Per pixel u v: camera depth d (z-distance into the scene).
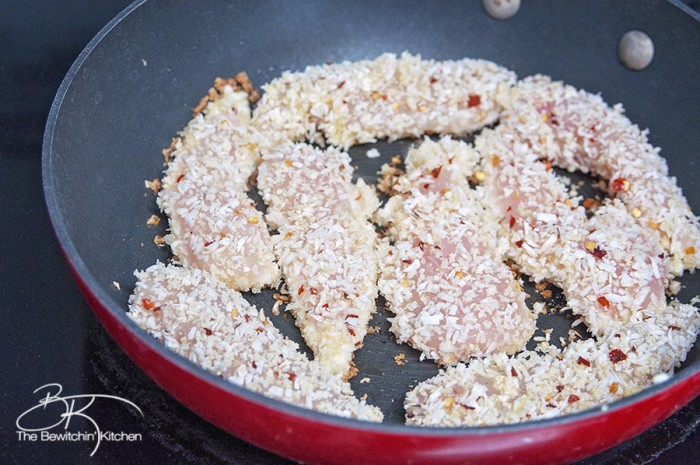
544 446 0.35
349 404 0.40
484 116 0.50
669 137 0.49
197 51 0.49
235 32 0.50
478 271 0.44
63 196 0.41
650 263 0.45
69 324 0.43
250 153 0.48
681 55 0.48
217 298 0.43
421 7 0.52
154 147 0.48
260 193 0.47
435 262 0.44
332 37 0.52
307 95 0.49
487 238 0.45
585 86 0.51
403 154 0.50
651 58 0.46
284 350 0.41
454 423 0.39
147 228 0.46
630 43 0.46
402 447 0.34
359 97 0.50
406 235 0.45
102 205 0.44
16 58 0.51
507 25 0.52
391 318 0.44
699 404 0.41
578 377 0.41
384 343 0.43
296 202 0.46
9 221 0.46
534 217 0.46
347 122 0.49
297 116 0.49
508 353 0.43
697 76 0.48
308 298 0.43
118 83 0.46
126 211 0.45
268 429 0.35
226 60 0.50
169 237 0.45
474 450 0.34
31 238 0.45
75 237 0.41
